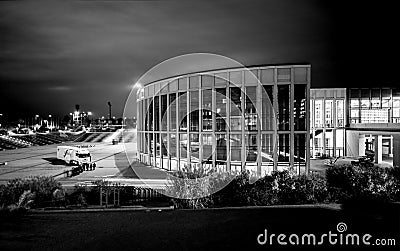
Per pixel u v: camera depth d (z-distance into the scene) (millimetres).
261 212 11469
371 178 13133
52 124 150375
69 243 9031
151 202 13633
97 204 13328
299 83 24016
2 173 30312
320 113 42156
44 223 10633
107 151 54281
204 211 11773
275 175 13891
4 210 11648
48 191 13883
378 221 10320
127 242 9062
